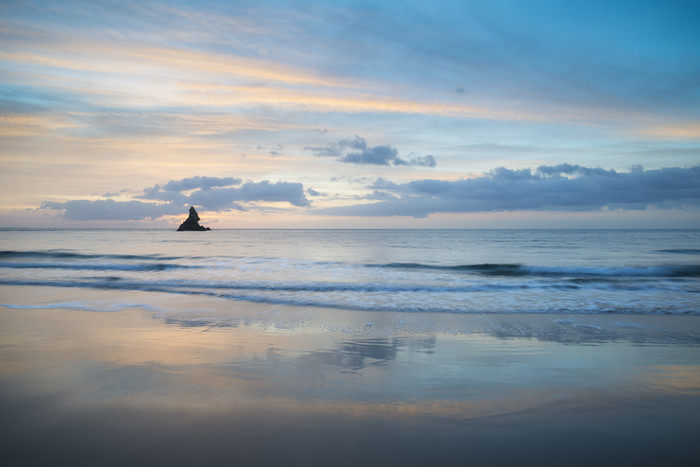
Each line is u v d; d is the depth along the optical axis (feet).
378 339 22.02
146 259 74.43
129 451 9.99
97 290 39.29
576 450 10.24
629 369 16.92
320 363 17.70
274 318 27.43
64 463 9.39
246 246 115.75
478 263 69.26
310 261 71.20
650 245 112.68
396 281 47.55
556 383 15.21
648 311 29.76
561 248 104.27
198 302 33.19
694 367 17.21
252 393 14.07
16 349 19.71
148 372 16.31
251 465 9.33
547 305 32.22
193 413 12.34
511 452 10.11
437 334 23.22
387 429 11.33
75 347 20.07
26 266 60.54
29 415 12.19
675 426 11.62
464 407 12.92
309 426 11.48
